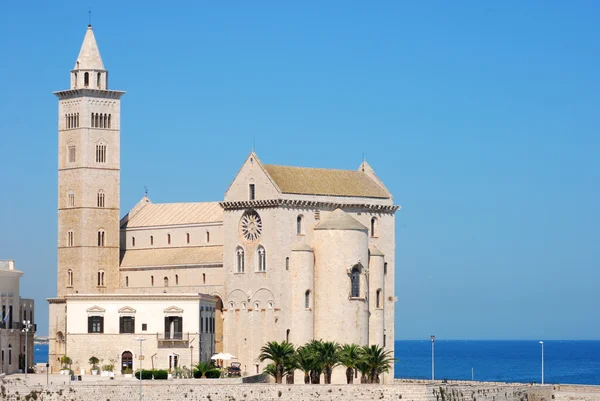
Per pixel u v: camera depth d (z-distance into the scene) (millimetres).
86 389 195250
